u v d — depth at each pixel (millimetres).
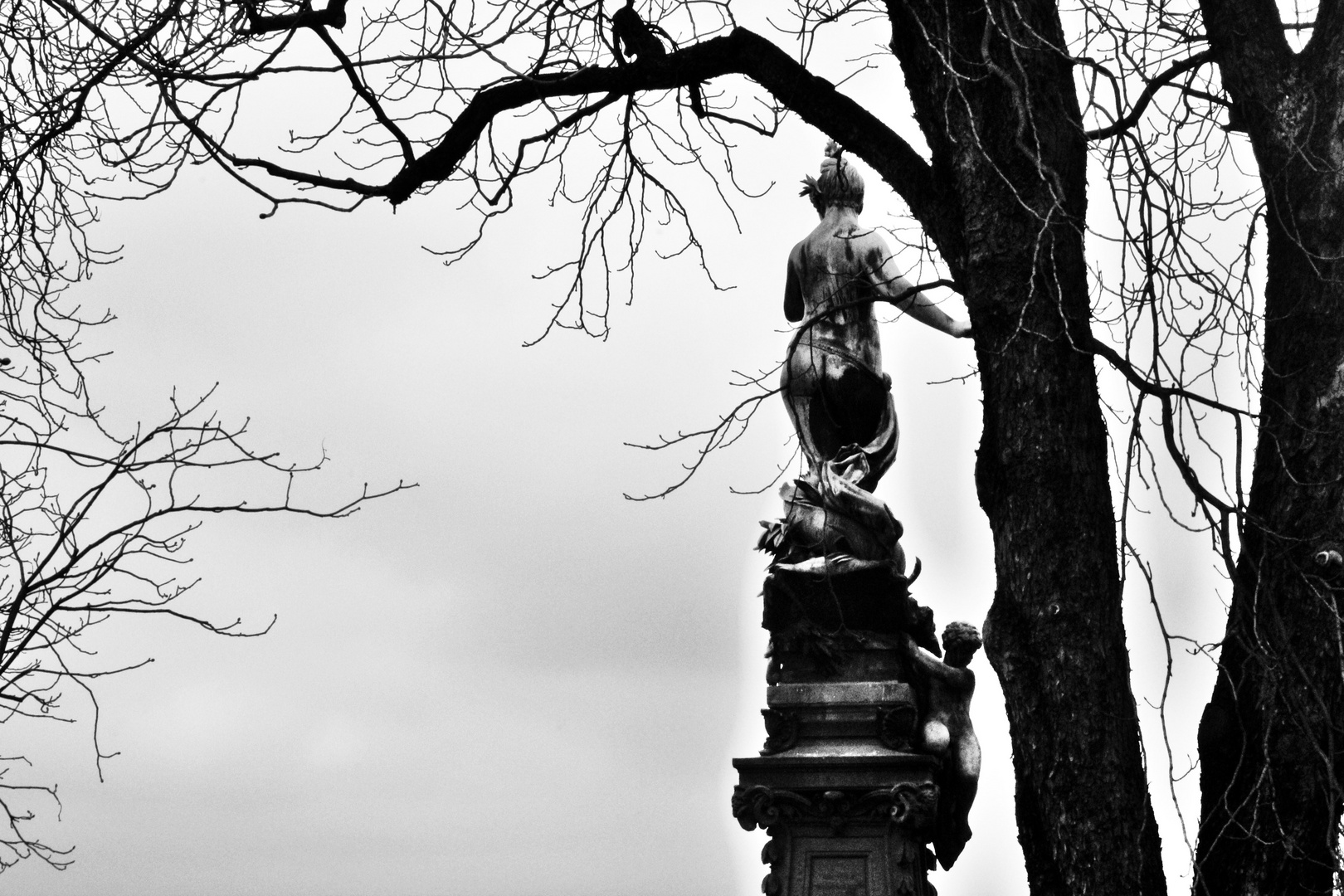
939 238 7695
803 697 13711
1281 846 6855
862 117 8047
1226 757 7145
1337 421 7109
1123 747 6938
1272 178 7465
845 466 14148
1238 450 7012
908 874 13234
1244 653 7152
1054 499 7078
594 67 8695
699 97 9062
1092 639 6984
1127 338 7410
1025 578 7078
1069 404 7152
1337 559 6945
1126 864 6828
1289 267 7375
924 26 7504
